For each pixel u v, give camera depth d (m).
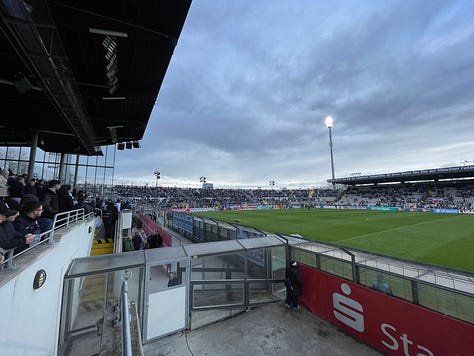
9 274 2.36
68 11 4.96
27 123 11.37
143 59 7.04
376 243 14.94
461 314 3.67
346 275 5.45
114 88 7.94
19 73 6.68
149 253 5.50
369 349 4.63
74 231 5.85
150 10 5.29
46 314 3.51
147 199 53.69
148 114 10.77
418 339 4.00
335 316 5.45
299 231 19.95
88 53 6.52
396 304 4.34
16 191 5.53
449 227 21.42
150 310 4.89
